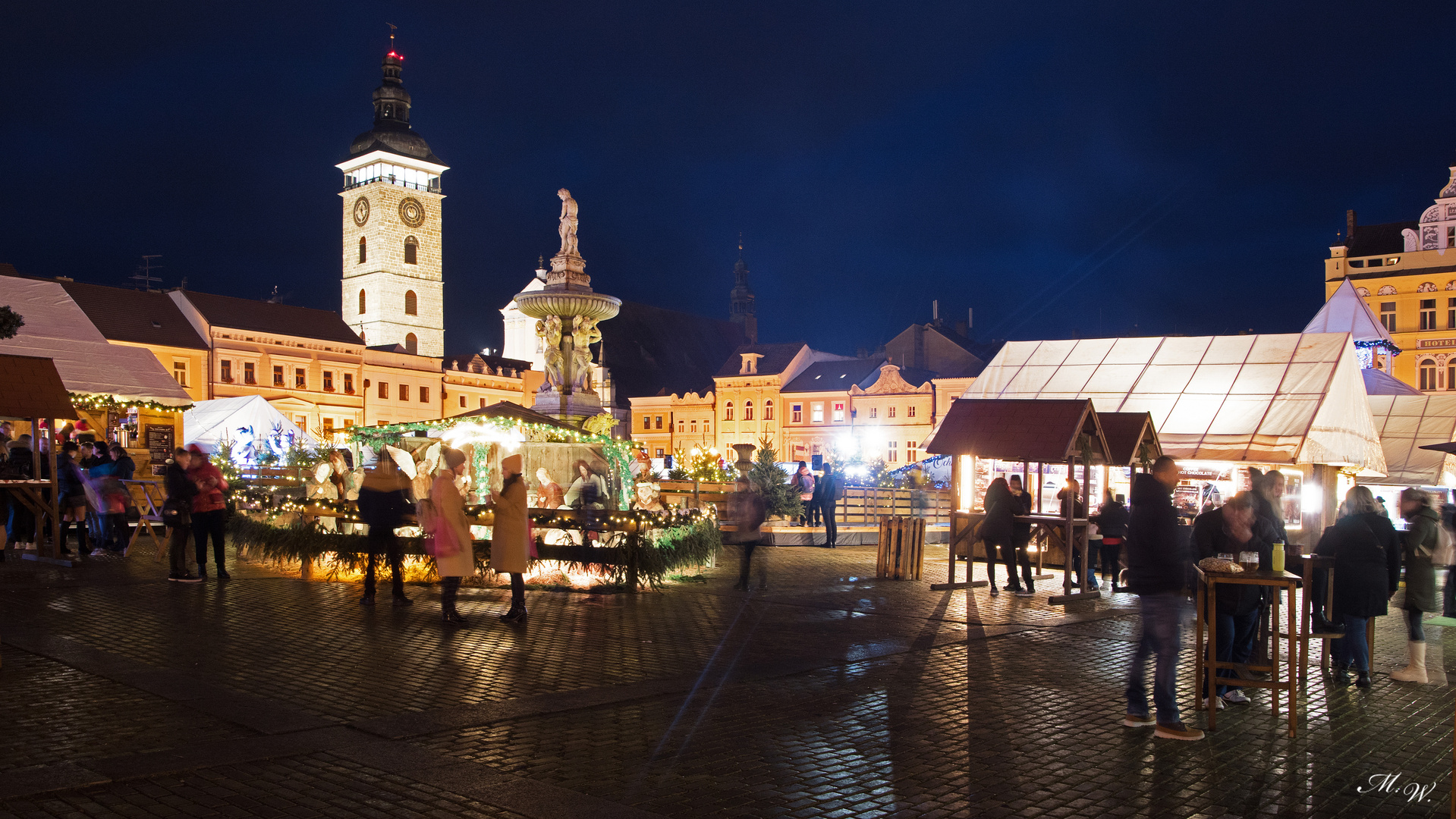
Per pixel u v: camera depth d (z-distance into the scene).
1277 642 8.33
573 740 7.21
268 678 8.85
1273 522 10.50
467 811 5.73
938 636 12.07
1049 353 28.78
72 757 6.48
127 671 8.89
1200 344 27.39
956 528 17.03
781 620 12.91
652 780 6.38
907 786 6.44
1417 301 66.25
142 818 5.49
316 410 70.69
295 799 5.86
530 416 19.48
